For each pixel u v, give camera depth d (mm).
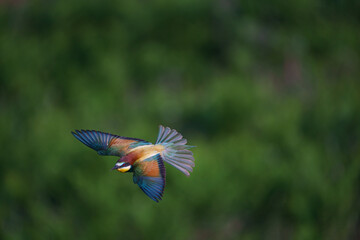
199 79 21562
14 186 13250
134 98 19312
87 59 19375
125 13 21750
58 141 13664
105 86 17859
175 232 12555
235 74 21594
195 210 13047
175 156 3375
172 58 21375
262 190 13945
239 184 13570
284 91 23047
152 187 3283
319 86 19672
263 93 18406
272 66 23906
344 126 15312
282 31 24344
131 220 12398
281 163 14492
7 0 22766
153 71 20547
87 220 12680
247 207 13906
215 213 13359
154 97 18031
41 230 12984
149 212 12469
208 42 22922
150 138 14867
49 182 13156
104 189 12453
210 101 17672
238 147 14172
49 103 17891
